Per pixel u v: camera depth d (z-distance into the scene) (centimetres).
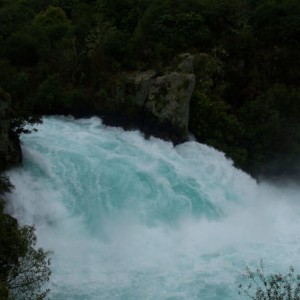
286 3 4191
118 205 2623
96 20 4450
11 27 4878
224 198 2955
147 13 4278
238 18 4206
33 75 3966
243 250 2495
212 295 2098
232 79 3809
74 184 2653
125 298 2048
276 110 3431
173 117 3381
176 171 2945
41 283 2048
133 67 3891
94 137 3200
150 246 2466
